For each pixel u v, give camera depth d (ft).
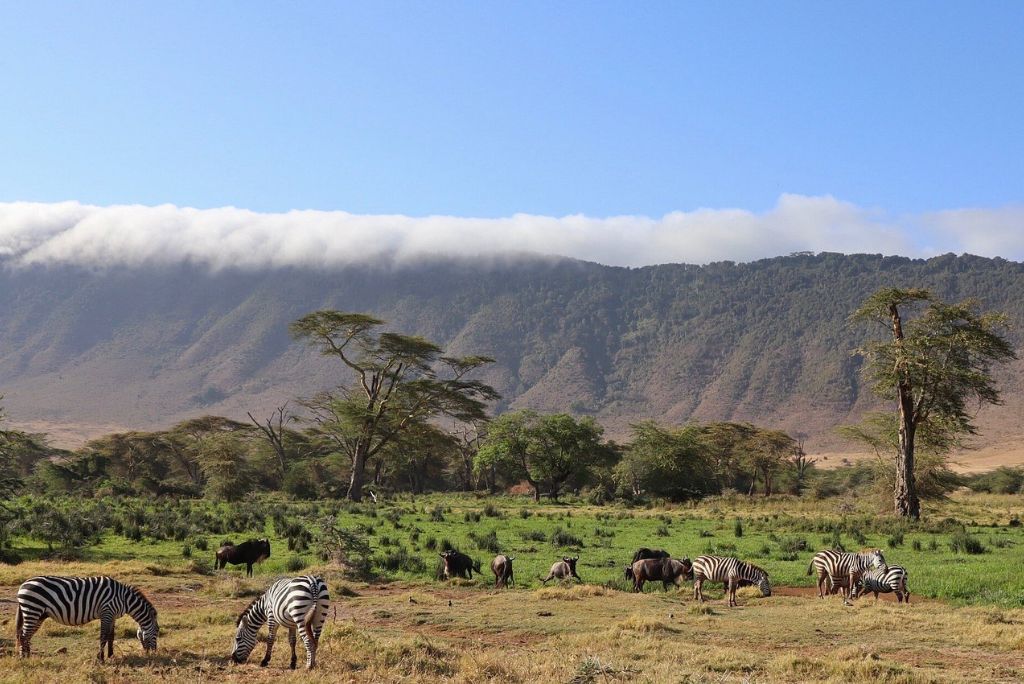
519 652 49.01
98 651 45.68
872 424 191.83
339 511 159.53
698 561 68.59
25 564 78.84
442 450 287.89
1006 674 44.93
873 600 66.90
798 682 42.42
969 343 149.28
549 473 237.45
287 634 50.85
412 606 63.62
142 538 105.60
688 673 42.88
